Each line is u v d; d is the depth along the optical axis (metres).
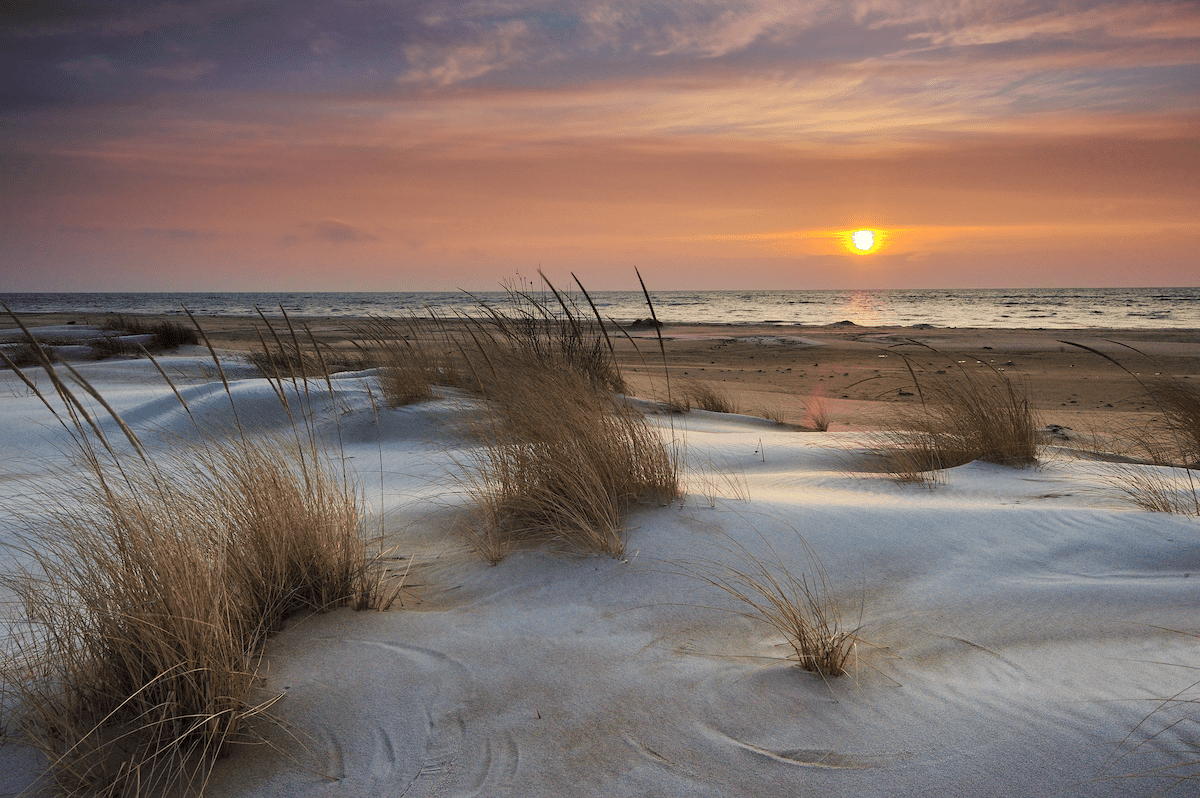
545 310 8.30
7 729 2.08
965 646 2.57
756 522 3.90
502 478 4.20
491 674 2.41
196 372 12.96
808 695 2.24
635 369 19.86
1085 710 2.08
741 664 2.47
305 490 3.31
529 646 2.61
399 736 2.08
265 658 2.54
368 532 4.19
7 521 3.58
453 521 4.27
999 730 2.01
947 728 2.03
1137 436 8.12
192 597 2.21
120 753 2.00
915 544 3.60
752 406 12.48
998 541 3.63
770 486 5.38
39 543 3.14
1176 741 1.89
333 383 9.29
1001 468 5.87
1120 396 13.57
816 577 3.26
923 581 3.20
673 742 2.02
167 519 2.64
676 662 2.49
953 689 2.26
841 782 1.82
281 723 2.14
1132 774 1.77
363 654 2.56
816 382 16.77
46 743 1.99
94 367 14.54
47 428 8.40
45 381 13.32
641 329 42.03
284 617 2.89
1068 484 5.13
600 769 1.91
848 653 2.39
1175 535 3.55
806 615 2.87
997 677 2.33
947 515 3.99
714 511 4.08
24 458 6.82
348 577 3.09
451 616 2.91
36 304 110.38
